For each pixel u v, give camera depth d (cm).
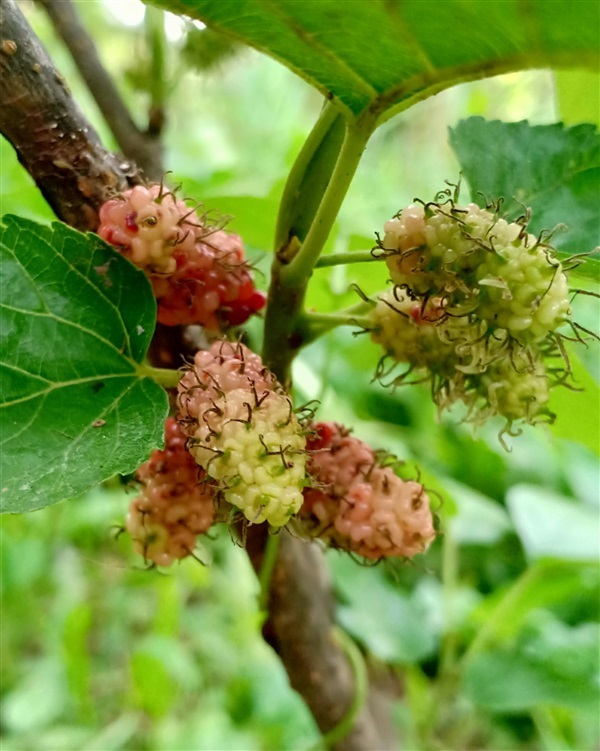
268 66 35
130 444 6
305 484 6
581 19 6
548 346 7
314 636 11
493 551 23
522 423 8
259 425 6
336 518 8
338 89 7
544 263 6
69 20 12
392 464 8
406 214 7
